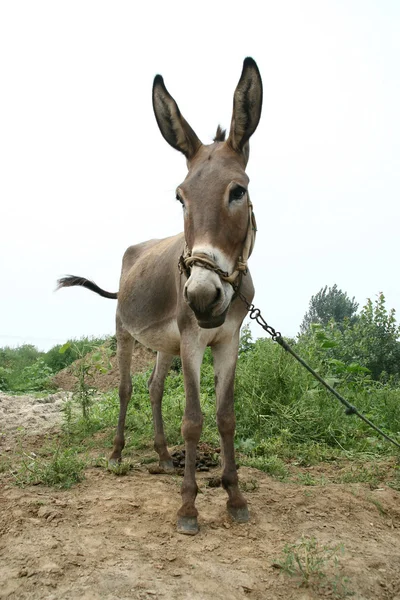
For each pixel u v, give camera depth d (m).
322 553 3.20
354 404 6.80
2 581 2.79
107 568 2.90
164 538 3.29
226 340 3.80
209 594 2.74
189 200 3.27
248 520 3.59
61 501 3.78
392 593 2.95
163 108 3.65
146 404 7.14
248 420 6.07
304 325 19.92
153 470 4.66
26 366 14.23
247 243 3.47
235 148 3.54
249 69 3.41
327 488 4.28
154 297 4.50
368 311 10.14
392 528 3.71
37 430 6.43
